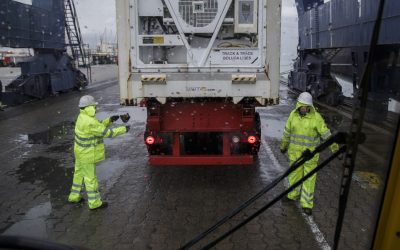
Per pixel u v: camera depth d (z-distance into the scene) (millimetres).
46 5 17891
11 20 14172
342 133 2129
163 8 5906
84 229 5016
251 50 5824
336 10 12922
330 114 13008
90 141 5469
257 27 5840
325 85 14820
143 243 4629
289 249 4441
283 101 16703
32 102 17031
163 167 7660
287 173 2322
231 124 6277
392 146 1625
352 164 1729
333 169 7387
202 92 5836
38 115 13922
